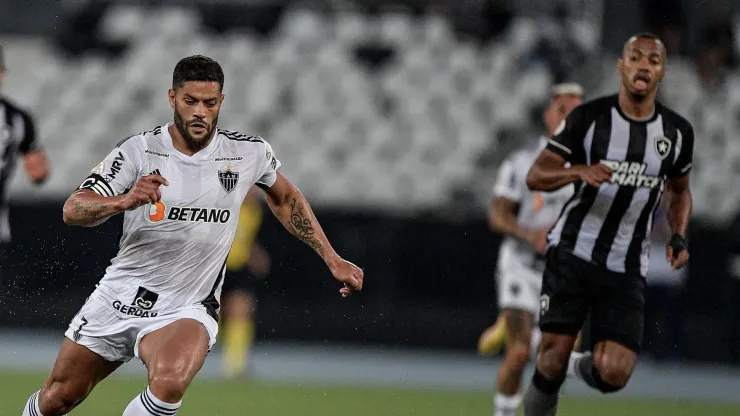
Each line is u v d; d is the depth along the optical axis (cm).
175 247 1702
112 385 3447
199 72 1638
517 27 6072
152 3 6347
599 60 5853
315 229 1867
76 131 5825
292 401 3256
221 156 1722
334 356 4662
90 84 6041
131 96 5975
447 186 5412
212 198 1705
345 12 6228
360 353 4750
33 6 6359
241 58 6050
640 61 2034
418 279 4781
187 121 1647
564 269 2133
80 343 1725
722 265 4738
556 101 2664
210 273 1744
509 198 2717
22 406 2844
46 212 4666
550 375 2145
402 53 6034
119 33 6234
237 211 1745
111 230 4675
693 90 5738
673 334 4712
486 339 3052
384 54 6047
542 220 2750
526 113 5712
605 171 1961
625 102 2088
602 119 2073
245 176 1741
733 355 4756
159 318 1703
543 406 2195
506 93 5797
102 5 6341
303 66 5994
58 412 1770
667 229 4638
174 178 1686
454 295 4775
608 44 5909
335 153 5584
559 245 2155
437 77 5906
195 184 1694
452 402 3356
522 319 2677
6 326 4784
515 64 5909
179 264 1712
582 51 5878
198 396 3272
